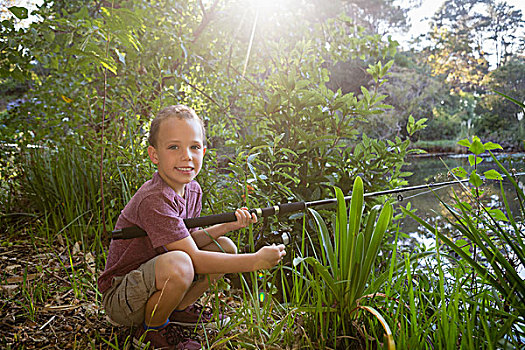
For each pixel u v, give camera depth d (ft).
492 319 5.50
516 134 40.42
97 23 8.39
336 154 9.23
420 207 15.10
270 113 9.30
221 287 7.17
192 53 15.05
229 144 9.35
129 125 10.63
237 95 15.89
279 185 8.01
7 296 7.30
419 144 44.88
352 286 5.79
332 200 6.77
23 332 6.18
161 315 5.62
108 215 9.88
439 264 5.51
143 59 13.43
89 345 5.89
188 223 5.91
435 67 71.26
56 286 7.74
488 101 49.11
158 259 5.52
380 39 12.91
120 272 5.97
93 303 7.14
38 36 10.74
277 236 8.14
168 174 5.93
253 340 5.85
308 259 5.96
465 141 7.00
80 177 11.17
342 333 5.82
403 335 5.03
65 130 13.23
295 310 5.88
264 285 6.86
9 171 12.53
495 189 14.66
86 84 12.53
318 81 11.16
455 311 5.14
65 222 10.89
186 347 5.72
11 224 11.24
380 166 9.17
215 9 17.07
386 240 9.14
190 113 6.11
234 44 17.54
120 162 10.57
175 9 15.23
